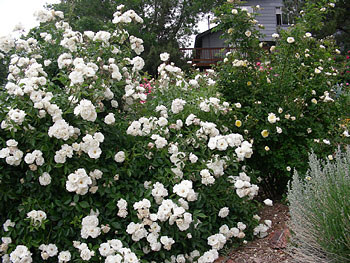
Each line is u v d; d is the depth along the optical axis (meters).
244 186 3.08
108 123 2.90
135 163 2.91
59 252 2.62
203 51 18.50
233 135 3.23
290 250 2.68
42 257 2.58
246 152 3.17
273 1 18.62
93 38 3.50
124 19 3.68
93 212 2.68
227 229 2.99
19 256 2.46
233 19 4.07
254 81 4.10
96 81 2.90
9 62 3.60
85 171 2.66
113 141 3.04
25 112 2.62
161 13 20.08
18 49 3.54
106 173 2.81
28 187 2.70
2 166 2.62
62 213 2.65
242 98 4.11
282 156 3.92
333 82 4.45
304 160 3.90
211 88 3.96
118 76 3.23
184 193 2.74
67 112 2.65
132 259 2.45
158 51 14.86
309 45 4.45
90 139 2.63
